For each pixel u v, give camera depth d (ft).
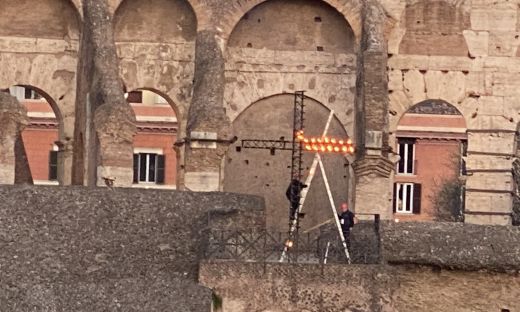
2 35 315.17
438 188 485.56
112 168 284.82
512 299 254.06
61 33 316.19
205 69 303.07
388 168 295.89
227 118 292.61
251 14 318.45
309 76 318.04
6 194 258.98
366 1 315.37
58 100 315.78
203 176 290.76
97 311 239.71
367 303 248.73
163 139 485.97
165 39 317.22
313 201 313.53
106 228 255.50
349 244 259.19
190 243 254.47
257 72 318.04
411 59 318.04
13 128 287.69
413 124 495.82
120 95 290.56
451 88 318.65
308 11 318.65
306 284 248.32
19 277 244.83
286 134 317.83
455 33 318.65
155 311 240.53
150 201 260.62
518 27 318.86
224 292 247.29
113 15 312.71
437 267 254.88
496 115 318.24
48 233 253.44
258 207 263.90
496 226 260.62
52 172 485.97
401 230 259.19
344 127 317.22
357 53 314.55
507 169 317.83
